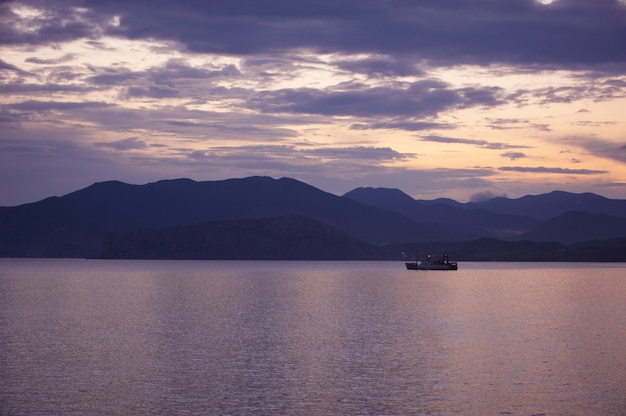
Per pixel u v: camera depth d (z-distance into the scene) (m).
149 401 35.31
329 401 35.41
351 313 74.25
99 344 51.75
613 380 39.53
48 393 36.75
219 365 43.75
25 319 68.31
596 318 69.62
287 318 69.00
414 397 36.12
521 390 37.34
